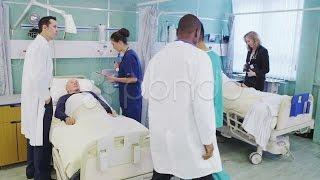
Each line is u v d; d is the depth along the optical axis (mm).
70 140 2006
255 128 2848
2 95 2951
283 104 2809
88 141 1902
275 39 4348
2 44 2891
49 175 2414
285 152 3068
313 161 3113
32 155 2508
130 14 3770
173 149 1578
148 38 3248
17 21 2889
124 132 1827
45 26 2160
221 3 4777
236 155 3234
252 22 4609
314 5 3701
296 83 4039
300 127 3051
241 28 4773
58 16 3264
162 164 1635
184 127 1531
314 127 3719
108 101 3729
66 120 2373
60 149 2002
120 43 2873
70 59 3434
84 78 3352
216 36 4762
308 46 3822
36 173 2379
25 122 2244
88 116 2480
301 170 2889
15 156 2766
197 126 1516
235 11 4836
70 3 3324
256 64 3717
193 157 1556
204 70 1480
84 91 2941
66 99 2730
